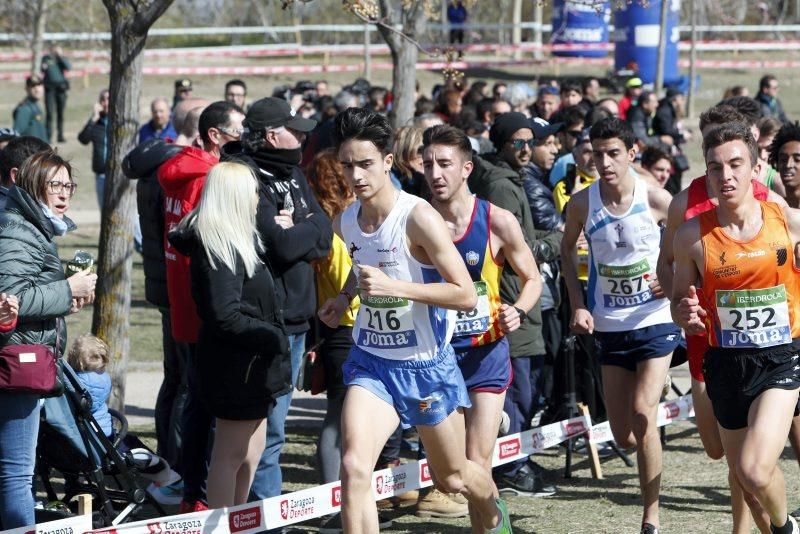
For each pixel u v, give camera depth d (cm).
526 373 1552
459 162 1210
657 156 1988
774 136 1577
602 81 6819
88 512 1188
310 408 2106
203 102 1680
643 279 1377
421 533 1407
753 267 1107
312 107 3378
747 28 7869
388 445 1534
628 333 1384
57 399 1273
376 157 1061
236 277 1169
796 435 1366
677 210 1248
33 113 4116
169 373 1566
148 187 1516
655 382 1361
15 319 1094
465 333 1223
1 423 1153
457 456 1128
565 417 1723
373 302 1088
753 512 1166
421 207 1072
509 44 8419
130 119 1738
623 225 1380
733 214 1116
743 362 1123
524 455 1517
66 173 1186
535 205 1652
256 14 8944
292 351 1359
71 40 7750
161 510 1377
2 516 1162
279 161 1320
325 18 8794
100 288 1775
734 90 3359
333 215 1452
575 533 1370
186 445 1352
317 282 1446
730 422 1149
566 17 6906
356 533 1041
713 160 1103
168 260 1386
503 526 1202
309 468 1702
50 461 1314
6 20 7812
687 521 1407
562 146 2247
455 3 2711
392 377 1096
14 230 1134
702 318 1152
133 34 1709
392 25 2564
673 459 1727
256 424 1238
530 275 1246
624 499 1528
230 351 1194
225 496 1222
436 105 3048
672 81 6562
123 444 1414
